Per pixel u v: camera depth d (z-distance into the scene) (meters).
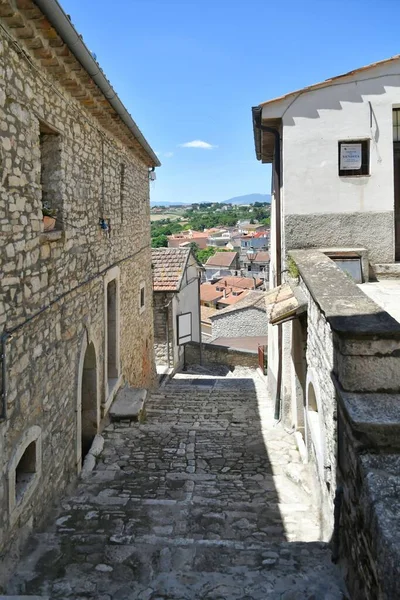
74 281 6.05
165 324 15.83
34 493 4.58
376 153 7.29
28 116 4.50
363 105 7.26
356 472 3.13
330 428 4.19
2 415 3.86
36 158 4.70
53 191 5.54
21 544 4.18
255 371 17.95
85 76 5.55
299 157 7.38
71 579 3.71
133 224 10.57
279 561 3.89
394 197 7.79
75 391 6.08
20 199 4.30
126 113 7.26
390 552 2.31
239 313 29.19
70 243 5.88
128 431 7.85
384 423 3.05
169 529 4.73
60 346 5.49
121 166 9.22
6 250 4.00
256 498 5.52
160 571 3.82
